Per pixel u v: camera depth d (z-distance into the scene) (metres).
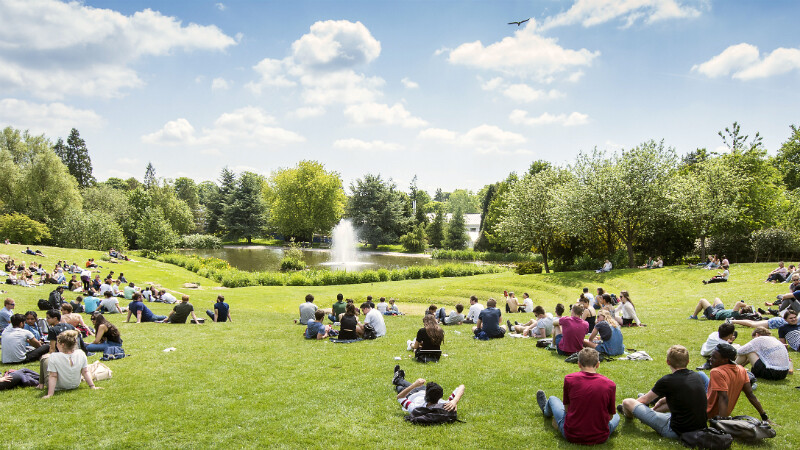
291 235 99.81
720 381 6.68
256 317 21.02
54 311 11.09
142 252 59.50
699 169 39.81
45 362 8.82
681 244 38.78
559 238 43.41
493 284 34.62
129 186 143.75
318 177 95.00
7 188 62.38
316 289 35.94
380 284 39.62
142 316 18.00
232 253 76.69
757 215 40.62
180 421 7.51
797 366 9.75
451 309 28.75
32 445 6.59
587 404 6.42
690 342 12.54
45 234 57.53
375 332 14.52
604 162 37.47
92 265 38.38
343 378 9.84
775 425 6.86
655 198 34.56
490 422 7.33
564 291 30.97
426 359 11.02
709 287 24.72
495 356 11.48
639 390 8.57
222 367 10.82
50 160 63.47
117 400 8.51
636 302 23.92
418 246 86.81
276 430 7.14
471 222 117.94
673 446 6.30
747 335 12.88
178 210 90.31
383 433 6.98
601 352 11.21
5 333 10.79
